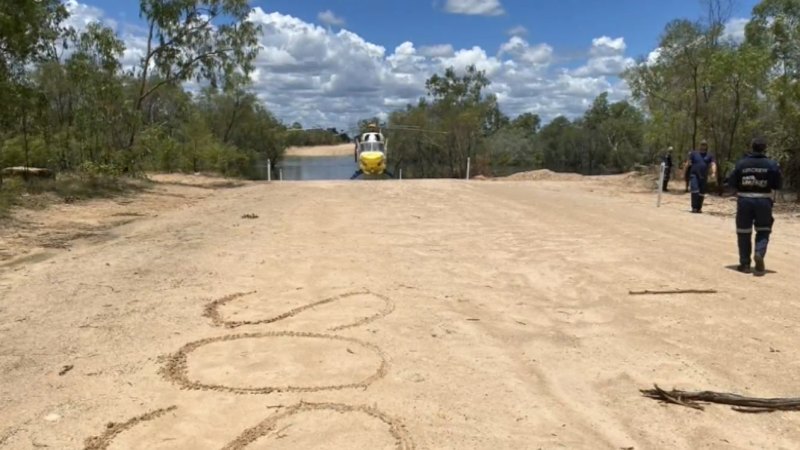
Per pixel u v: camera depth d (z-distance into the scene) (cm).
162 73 2534
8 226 1199
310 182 2830
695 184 1602
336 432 426
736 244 1114
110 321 646
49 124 2138
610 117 7700
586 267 916
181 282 807
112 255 973
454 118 6562
